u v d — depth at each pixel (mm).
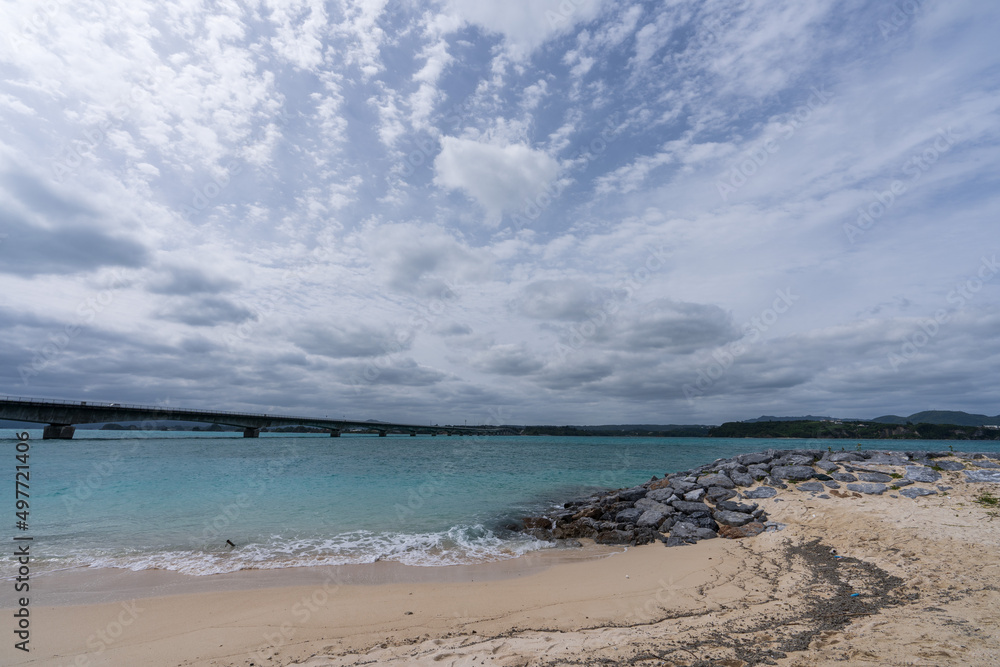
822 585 9922
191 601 10078
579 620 8773
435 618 9070
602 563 13445
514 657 7125
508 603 9891
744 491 18062
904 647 6398
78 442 70438
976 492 14766
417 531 17109
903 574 9961
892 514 13945
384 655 7398
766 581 10609
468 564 13492
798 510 15656
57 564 12883
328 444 85750
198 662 7316
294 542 15344
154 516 18625
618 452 64125
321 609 9594
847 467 18359
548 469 39281
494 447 82188
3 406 59688
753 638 7344
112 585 11211
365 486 27094
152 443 77188
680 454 60094
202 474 31734
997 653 5992
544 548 15484
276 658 7406
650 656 6898
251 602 10016
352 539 15852
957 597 8375
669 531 16047
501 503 23250
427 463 44000
